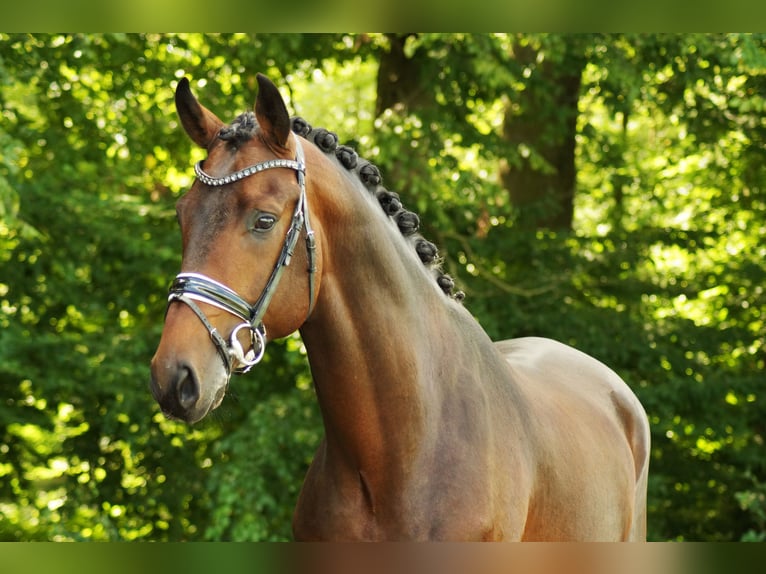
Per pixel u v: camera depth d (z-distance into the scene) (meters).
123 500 9.33
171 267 9.27
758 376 9.87
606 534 3.94
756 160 10.81
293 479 8.71
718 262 10.53
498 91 9.52
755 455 9.80
